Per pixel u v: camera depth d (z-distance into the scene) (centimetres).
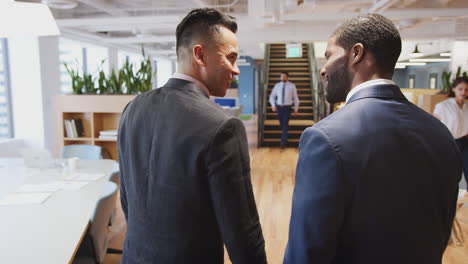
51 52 646
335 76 87
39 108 622
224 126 89
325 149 75
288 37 760
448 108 367
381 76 83
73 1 430
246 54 1365
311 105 970
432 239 81
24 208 194
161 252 93
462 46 558
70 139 519
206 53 97
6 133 625
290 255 83
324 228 76
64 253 138
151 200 95
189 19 98
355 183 75
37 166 302
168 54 1272
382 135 76
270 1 463
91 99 506
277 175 555
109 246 303
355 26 83
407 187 76
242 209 91
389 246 77
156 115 96
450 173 82
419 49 1070
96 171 293
